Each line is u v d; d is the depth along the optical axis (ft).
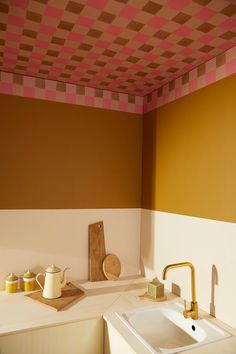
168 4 3.70
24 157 6.08
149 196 6.88
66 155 6.46
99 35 4.50
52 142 6.33
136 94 7.16
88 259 6.64
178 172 5.89
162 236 6.32
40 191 6.21
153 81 6.31
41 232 6.21
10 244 5.94
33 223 6.14
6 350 4.30
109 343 4.71
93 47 4.89
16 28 4.29
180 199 5.79
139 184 7.23
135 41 4.66
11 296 5.62
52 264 6.28
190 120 5.62
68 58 5.31
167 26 4.22
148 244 6.85
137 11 3.87
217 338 4.25
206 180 5.14
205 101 5.26
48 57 5.26
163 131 6.43
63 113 6.45
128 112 7.14
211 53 4.97
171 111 6.20
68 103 6.51
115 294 5.87
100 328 4.92
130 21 4.11
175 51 4.95
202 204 5.21
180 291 5.72
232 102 4.68
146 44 4.75
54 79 6.31
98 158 6.78
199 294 5.20
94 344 4.88
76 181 6.55
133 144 7.18
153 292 5.63
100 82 6.44
